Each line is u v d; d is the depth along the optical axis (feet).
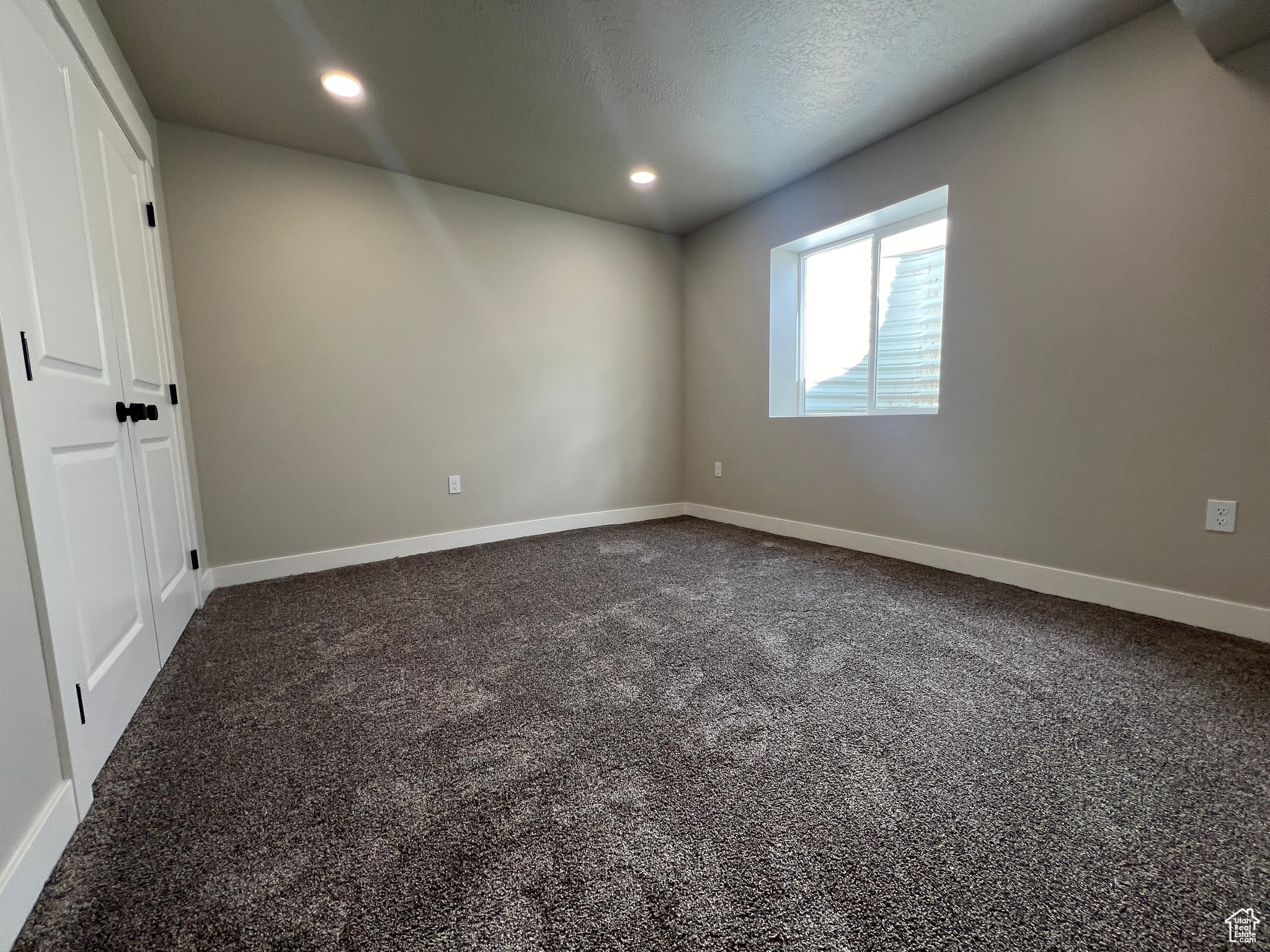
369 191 9.11
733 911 2.55
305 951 2.40
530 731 4.14
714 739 3.99
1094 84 6.28
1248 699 4.42
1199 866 2.78
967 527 8.03
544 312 11.17
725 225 11.75
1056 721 4.15
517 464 11.04
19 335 3.06
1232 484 5.60
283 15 5.57
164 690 4.88
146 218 6.32
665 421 13.21
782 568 8.56
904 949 2.35
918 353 9.20
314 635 6.13
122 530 4.50
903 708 4.37
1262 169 5.24
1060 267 6.72
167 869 2.87
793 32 6.04
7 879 2.48
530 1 5.50
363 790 3.48
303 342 8.66
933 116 7.81
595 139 8.29
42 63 3.73
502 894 2.66
